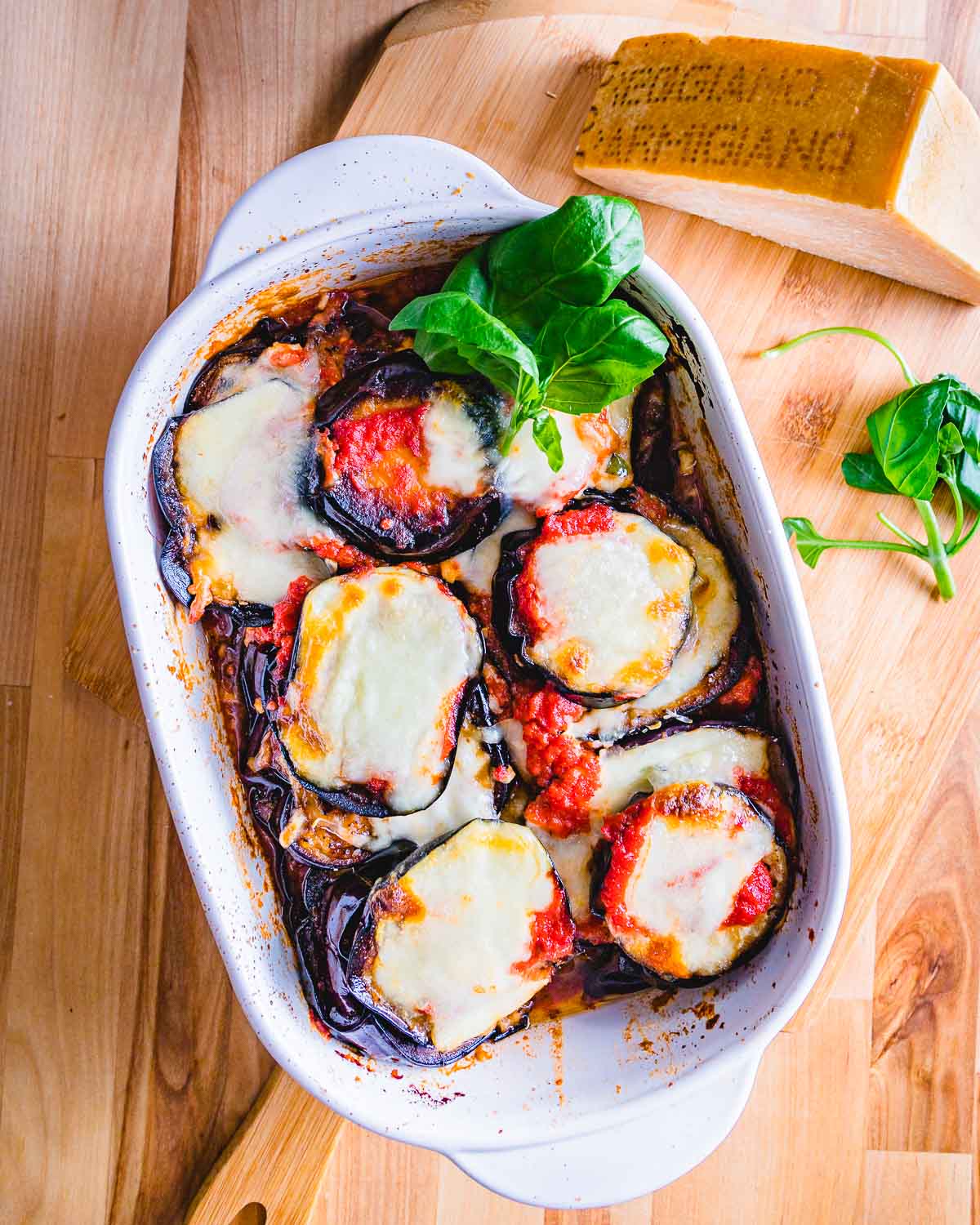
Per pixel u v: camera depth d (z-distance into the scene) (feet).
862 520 2.12
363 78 2.20
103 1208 2.14
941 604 2.11
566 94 2.07
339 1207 2.17
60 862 2.15
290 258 1.86
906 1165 2.21
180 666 1.93
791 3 2.17
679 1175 1.92
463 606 1.94
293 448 1.94
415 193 1.91
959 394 2.06
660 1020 1.95
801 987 1.85
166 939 2.16
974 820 2.22
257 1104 2.13
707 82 1.98
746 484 1.90
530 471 1.93
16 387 2.16
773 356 2.10
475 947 1.91
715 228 2.10
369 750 1.92
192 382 1.95
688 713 1.97
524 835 1.92
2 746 2.15
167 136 2.18
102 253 2.17
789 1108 2.22
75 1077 2.15
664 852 1.91
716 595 1.97
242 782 1.99
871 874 2.10
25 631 2.15
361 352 1.98
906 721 2.10
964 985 2.22
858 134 1.92
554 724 1.95
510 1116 1.90
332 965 1.96
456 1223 2.18
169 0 2.18
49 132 2.16
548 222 1.82
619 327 1.81
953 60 2.18
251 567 1.95
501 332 1.75
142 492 1.89
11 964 2.15
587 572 1.93
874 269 2.10
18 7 2.16
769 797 1.94
